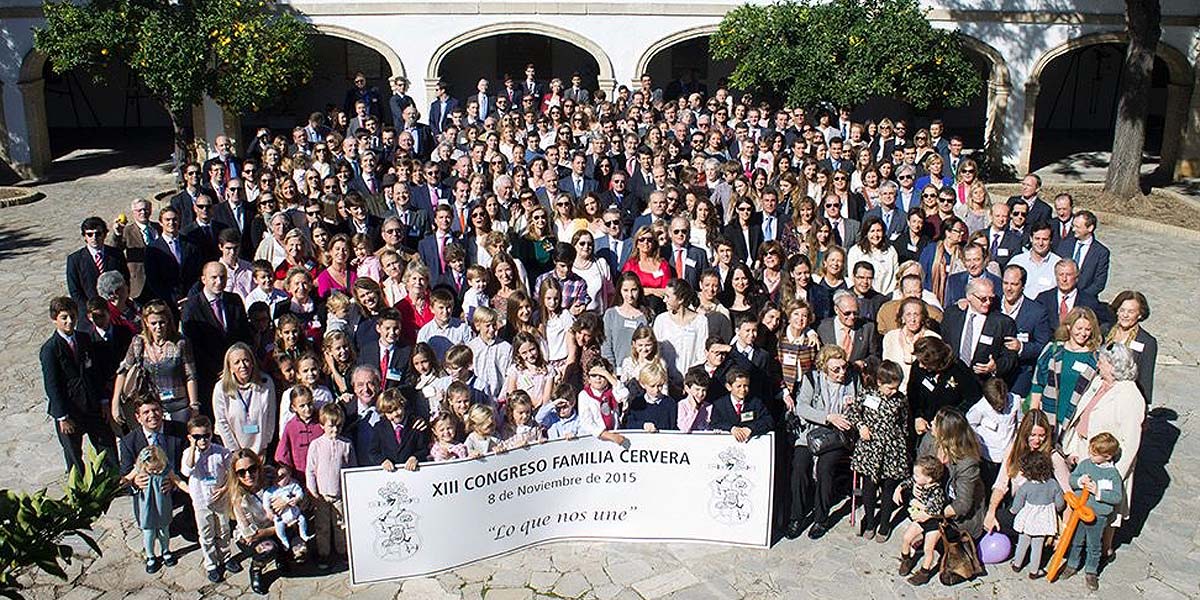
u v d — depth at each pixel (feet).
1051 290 32.63
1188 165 75.20
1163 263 54.90
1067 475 26.30
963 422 25.75
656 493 27.45
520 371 28.86
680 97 69.77
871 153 51.01
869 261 35.53
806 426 28.02
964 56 75.87
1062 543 25.94
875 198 44.09
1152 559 27.63
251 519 25.68
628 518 27.66
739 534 27.61
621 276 31.58
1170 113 75.10
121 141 86.53
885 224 40.50
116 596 25.77
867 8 66.08
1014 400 27.73
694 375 26.89
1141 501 30.60
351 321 31.01
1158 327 45.19
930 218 39.55
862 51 64.18
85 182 73.36
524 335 28.68
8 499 13.38
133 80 88.69
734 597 25.72
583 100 66.49
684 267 34.55
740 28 67.51
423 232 39.65
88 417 28.76
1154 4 63.72
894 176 46.75
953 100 66.59
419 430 26.14
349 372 28.27
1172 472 32.32
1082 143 88.02
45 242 57.41
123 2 65.31
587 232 33.35
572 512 27.55
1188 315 46.68
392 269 33.09
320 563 26.86
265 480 25.98
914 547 27.22
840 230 39.19
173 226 35.40
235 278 33.68
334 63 85.61
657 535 27.73
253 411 27.20
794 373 28.27
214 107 73.72
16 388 37.70
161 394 28.12
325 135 57.77
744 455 27.04
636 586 26.05
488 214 37.70
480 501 26.43
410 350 28.91
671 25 73.82
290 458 26.55
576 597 25.62
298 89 85.81
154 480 25.98
